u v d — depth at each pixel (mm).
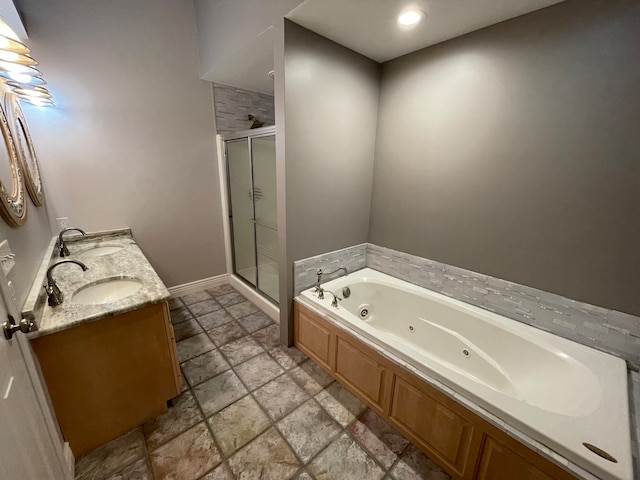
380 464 1430
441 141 2031
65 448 1312
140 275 1771
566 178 1545
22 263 1266
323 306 1986
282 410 1725
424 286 2336
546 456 1037
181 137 2830
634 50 1272
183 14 2602
